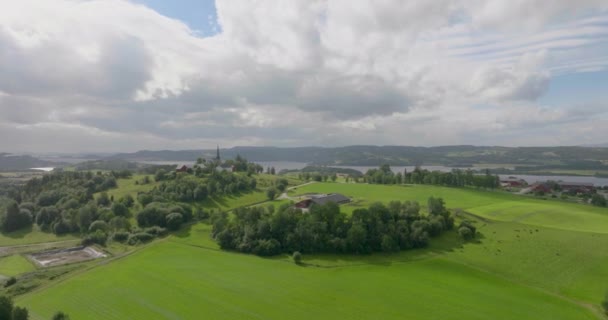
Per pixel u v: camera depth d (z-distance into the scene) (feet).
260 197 635.25
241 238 402.93
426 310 248.93
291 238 384.68
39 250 437.58
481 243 381.19
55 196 624.59
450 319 236.43
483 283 301.43
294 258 356.38
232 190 653.30
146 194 595.47
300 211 453.17
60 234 507.30
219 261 359.25
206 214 527.81
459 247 377.71
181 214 504.84
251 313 243.60
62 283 305.32
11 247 459.32
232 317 237.86
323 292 278.87
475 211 492.54
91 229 493.36
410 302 261.65
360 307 253.03
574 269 315.37
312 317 238.27
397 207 435.53
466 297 270.67
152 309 250.57
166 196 592.60
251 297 269.44
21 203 629.10
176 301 262.88
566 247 354.13
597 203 610.24
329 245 379.76
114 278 311.06
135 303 260.01
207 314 242.17
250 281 302.25
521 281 305.53
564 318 240.73
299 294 275.18
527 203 554.46
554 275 308.81
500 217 460.96
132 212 550.77
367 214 408.87
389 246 371.15
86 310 251.39
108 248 438.40
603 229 406.21
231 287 288.51
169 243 426.92
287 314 242.58
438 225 403.54
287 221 404.98
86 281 306.35
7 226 524.93
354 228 379.35
